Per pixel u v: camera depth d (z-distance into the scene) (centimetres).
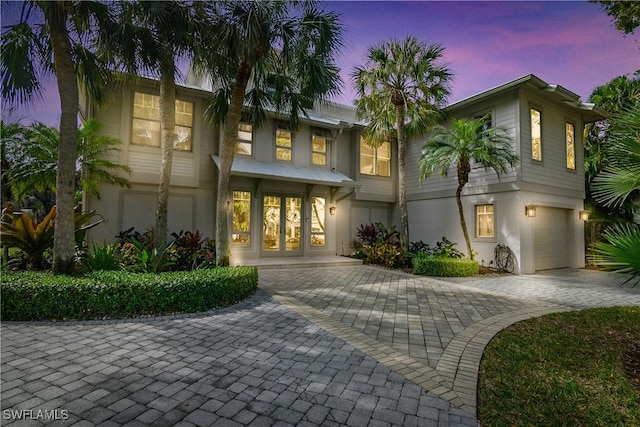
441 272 1055
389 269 1191
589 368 387
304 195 1433
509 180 1197
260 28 648
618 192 432
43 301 510
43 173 1019
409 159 1652
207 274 645
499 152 1118
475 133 1112
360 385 331
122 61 688
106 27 648
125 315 537
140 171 1120
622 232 411
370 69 1228
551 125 1308
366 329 514
